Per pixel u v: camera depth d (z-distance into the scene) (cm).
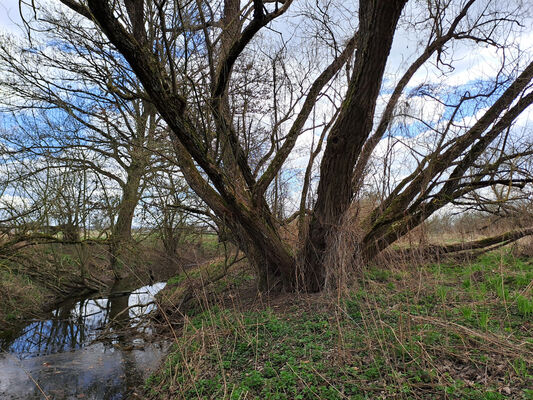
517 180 770
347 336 544
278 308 774
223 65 692
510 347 440
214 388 484
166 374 582
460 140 768
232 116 809
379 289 750
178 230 1342
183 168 802
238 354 574
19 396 607
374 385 412
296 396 416
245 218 754
